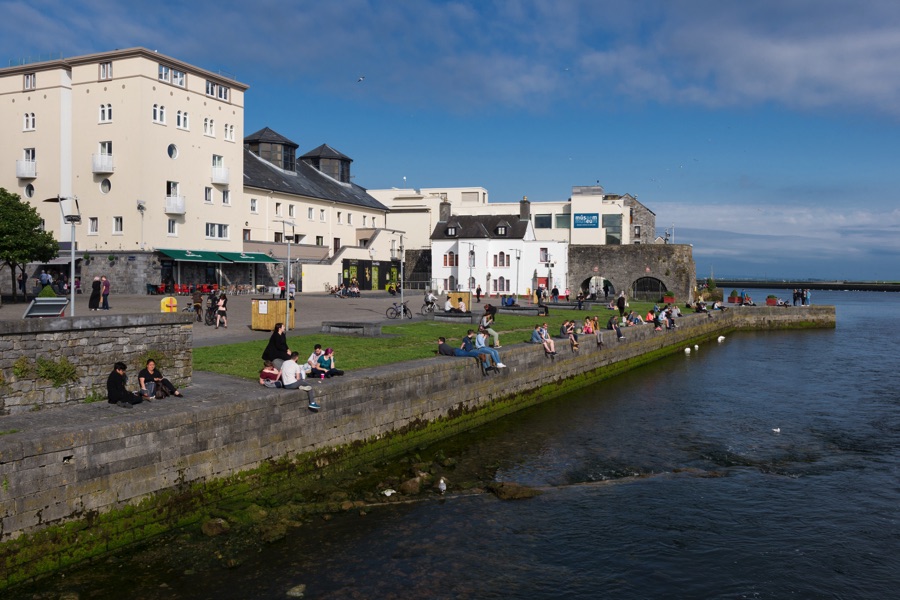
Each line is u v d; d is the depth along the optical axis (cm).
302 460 1700
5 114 5519
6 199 4012
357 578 1223
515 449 2123
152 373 1560
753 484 1788
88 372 1535
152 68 5178
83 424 1288
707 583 1248
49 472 1171
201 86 5659
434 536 1412
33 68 5350
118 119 5147
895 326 7062
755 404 2862
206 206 5728
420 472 1802
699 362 4275
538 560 1321
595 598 1189
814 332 6425
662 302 7138
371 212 8519
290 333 3027
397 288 6788
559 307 5756
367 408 1923
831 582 1260
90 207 5266
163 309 2806
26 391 1416
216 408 1473
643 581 1251
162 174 5291
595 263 7781
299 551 1319
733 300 7269
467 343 2531
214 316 3300
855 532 1483
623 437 2283
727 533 1466
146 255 5091
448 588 1201
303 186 7369
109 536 1266
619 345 3809
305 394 1706
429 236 9169
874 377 3600
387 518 1498
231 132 6003
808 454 2086
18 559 1130
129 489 1301
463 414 2377
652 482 1795
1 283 5503
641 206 9788
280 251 6519
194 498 1423
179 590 1159
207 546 1316
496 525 1478
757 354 4688
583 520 1521
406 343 2798
